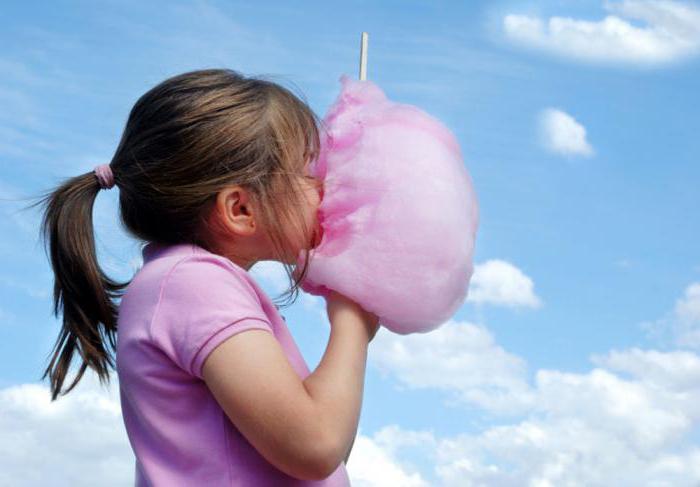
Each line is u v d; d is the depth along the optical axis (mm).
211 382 1561
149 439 1638
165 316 1612
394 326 1705
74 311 1807
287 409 1529
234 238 1700
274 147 1693
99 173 1785
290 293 1720
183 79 1744
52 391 1832
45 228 1821
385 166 1689
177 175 1688
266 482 1594
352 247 1667
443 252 1677
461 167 1762
